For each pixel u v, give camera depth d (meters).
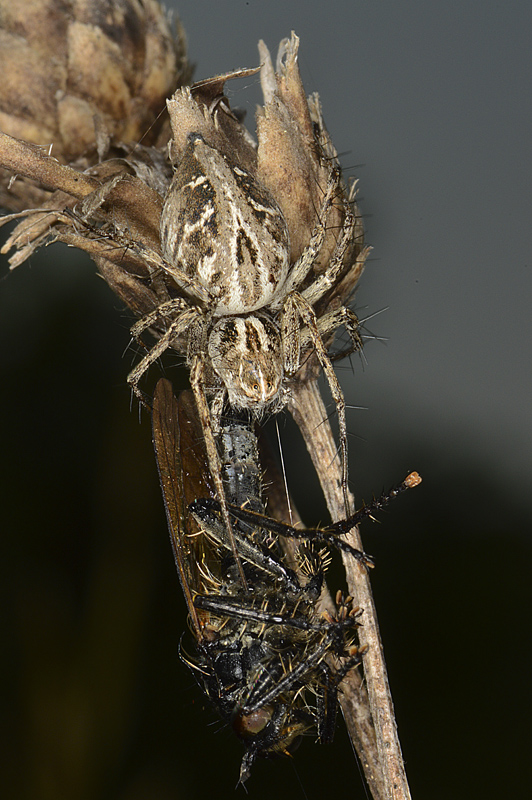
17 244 0.11
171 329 0.11
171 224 0.11
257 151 0.11
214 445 0.11
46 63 0.12
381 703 0.11
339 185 0.11
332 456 0.11
